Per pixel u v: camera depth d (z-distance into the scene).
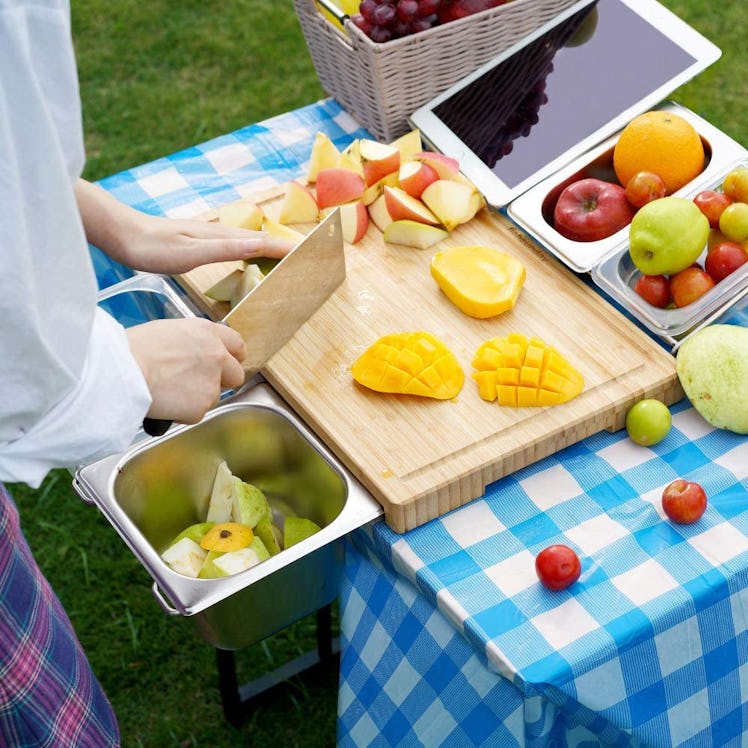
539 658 1.18
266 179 1.94
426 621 1.33
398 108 1.89
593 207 1.67
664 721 1.29
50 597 1.35
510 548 1.33
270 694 2.14
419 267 1.70
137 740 2.15
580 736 1.33
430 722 1.34
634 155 1.67
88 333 1.04
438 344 1.50
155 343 1.19
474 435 1.41
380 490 1.34
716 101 3.50
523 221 1.69
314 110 2.11
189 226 1.59
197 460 1.54
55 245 0.96
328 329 1.59
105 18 4.03
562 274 1.65
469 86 1.90
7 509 1.21
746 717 1.39
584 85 1.85
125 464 1.44
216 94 3.71
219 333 1.28
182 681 2.25
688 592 1.25
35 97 0.87
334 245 1.59
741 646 1.32
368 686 1.42
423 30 1.80
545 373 1.44
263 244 1.56
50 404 1.03
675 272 1.52
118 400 1.09
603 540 1.33
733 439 1.45
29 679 1.25
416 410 1.46
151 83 3.77
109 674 2.27
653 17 1.91
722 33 3.75
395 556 1.35
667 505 1.32
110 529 2.53
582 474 1.42
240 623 1.38
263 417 1.53
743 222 1.50
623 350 1.52
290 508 1.61
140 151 3.51
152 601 2.39
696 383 1.43
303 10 1.93
